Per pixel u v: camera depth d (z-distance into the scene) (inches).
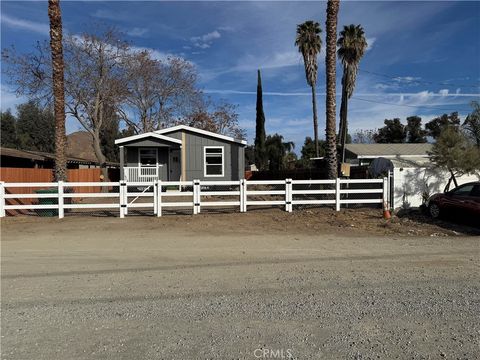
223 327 184.4
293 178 1211.2
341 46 1148.5
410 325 186.2
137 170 960.3
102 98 1273.4
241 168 987.9
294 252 346.0
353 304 213.6
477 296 226.7
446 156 623.8
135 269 287.1
